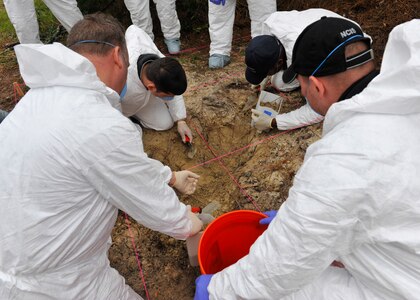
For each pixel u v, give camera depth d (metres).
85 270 1.26
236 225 1.60
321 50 0.92
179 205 1.32
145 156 1.12
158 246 2.02
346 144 0.81
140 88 2.03
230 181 2.37
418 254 0.83
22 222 1.04
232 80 2.76
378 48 2.78
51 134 1.00
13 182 1.02
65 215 1.09
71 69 1.03
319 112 1.08
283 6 3.40
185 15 3.53
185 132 2.39
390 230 0.83
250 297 1.00
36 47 1.02
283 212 0.89
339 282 1.06
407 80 0.75
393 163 0.77
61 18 3.11
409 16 2.98
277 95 2.43
